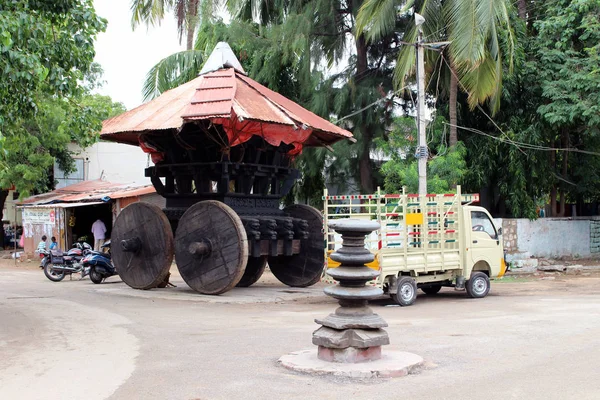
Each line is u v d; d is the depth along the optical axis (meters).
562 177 25.20
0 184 26.72
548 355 7.35
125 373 6.74
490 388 5.91
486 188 24.95
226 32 22.52
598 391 5.77
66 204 25.95
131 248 14.95
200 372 6.73
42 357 7.62
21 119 11.30
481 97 19.02
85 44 10.56
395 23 21.95
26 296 14.42
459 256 14.04
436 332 9.12
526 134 21.53
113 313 11.61
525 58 21.95
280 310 12.27
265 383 6.20
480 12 17.50
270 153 15.59
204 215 14.00
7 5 9.62
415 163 19.89
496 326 9.60
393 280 12.77
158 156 15.66
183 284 17.56
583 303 12.73
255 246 14.12
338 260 6.92
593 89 20.11
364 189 23.12
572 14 20.45
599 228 26.02
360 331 6.77
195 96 13.88
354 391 5.87
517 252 21.95
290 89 23.89
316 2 22.31
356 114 22.31
